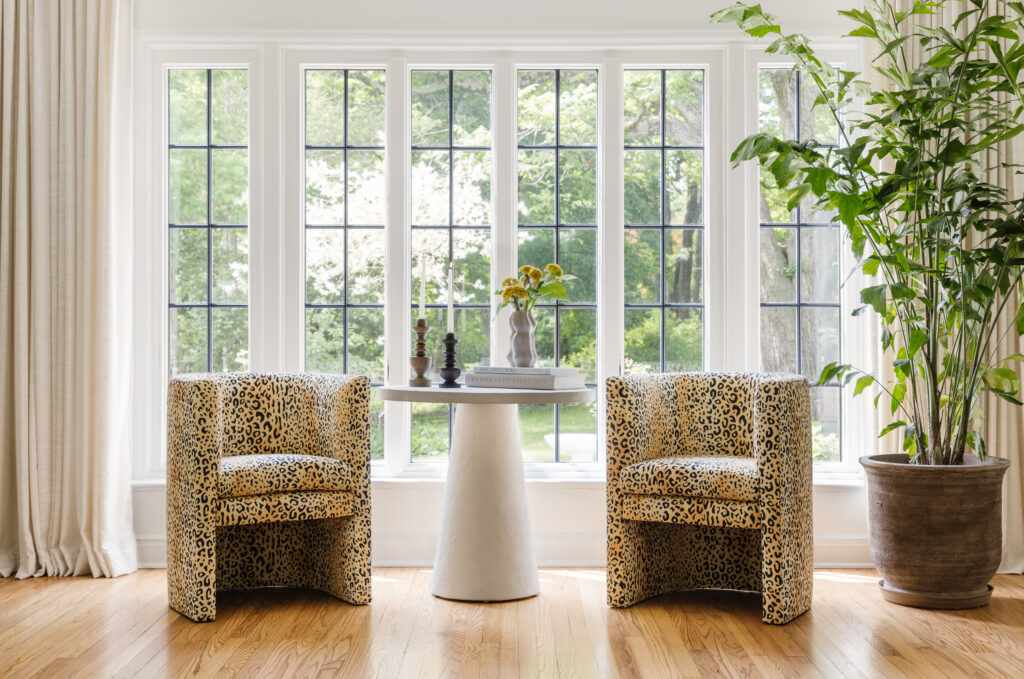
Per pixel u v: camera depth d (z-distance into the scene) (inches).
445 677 94.2
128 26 145.2
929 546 120.0
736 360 150.6
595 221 154.2
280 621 114.7
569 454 153.5
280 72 151.4
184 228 153.4
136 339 150.4
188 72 153.4
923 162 121.1
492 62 152.5
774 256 153.6
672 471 116.2
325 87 154.3
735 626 112.7
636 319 153.5
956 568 119.6
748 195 151.9
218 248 153.5
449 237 154.6
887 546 123.3
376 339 154.6
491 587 123.4
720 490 113.7
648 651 102.7
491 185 153.5
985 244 141.6
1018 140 141.8
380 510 147.0
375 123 154.2
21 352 141.1
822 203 130.0
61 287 142.2
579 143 154.3
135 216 150.3
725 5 149.8
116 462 141.9
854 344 151.8
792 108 153.2
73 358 141.8
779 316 153.5
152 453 151.5
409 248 153.6
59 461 141.6
